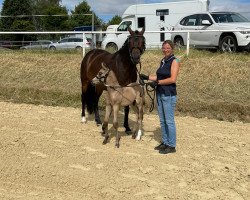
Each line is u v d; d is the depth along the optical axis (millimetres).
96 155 3721
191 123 5168
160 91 3744
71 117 5391
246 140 4367
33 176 3234
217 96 6074
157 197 2893
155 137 4402
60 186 3072
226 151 3953
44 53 8547
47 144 4027
